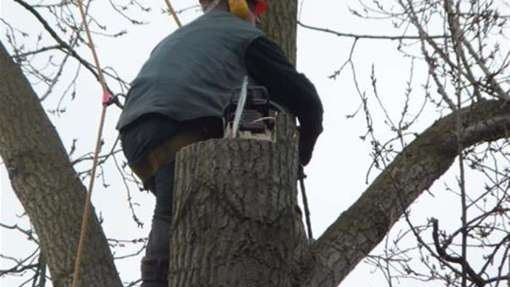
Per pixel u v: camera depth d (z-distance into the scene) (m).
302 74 8.97
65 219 9.80
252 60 8.87
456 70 9.70
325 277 9.02
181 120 8.51
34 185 10.01
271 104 8.28
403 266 10.00
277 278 7.43
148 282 8.46
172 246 7.64
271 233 7.47
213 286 7.36
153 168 8.70
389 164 9.80
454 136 9.89
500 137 10.05
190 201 7.55
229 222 7.45
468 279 9.11
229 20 9.09
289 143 7.70
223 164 7.55
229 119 7.93
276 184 7.56
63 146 10.46
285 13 10.52
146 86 8.72
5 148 10.30
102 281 9.50
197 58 8.74
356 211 9.48
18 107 10.52
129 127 8.73
